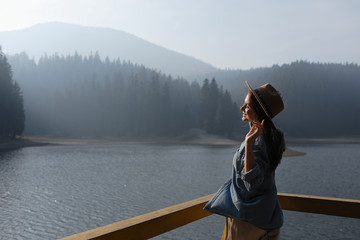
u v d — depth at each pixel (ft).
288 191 101.35
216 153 251.60
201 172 140.97
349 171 147.84
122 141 469.16
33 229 61.16
